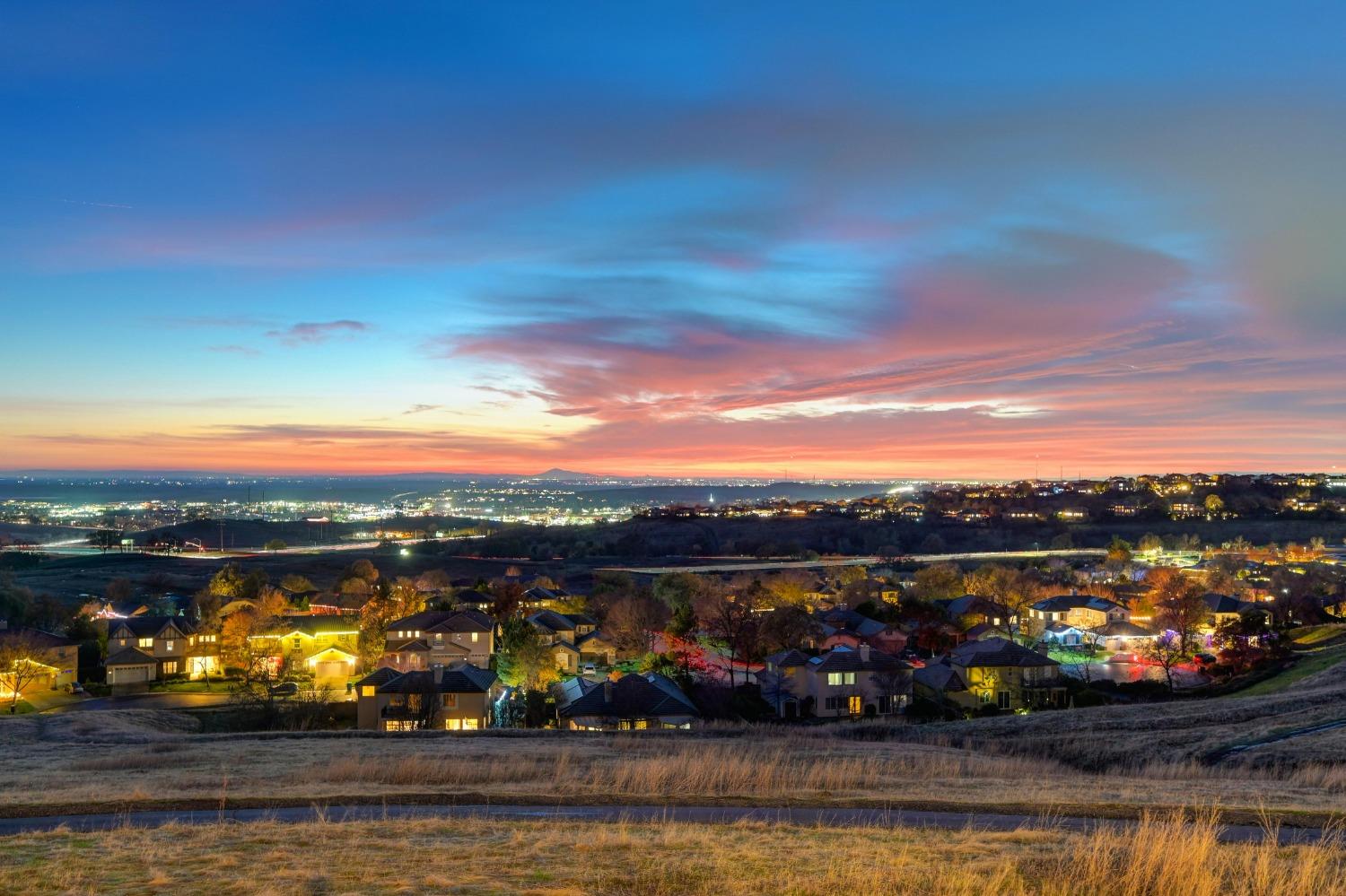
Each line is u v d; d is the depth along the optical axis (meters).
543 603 124.31
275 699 72.19
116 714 63.56
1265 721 46.75
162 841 17.88
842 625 105.56
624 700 61.47
